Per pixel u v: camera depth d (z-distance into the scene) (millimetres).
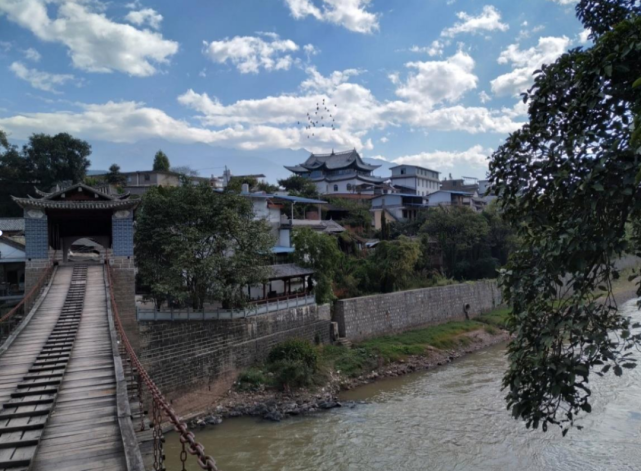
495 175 8883
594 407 24688
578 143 7305
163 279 27141
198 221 28359
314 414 25438
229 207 29453
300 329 34000
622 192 6734
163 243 27484
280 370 28578
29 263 24703
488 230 57312
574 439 21375
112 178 61156
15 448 7906
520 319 8086
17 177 46125
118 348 14258
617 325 7387
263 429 23422
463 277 56031
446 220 57125
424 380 31594
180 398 25578
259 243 28938
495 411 25375
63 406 9898
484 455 20266
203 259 27078
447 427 23375
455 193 79125
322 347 34969
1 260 30391
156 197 28578
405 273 46719
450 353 38062
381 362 34125
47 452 7805
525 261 8352
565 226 7449
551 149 8008
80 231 29969
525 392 7676
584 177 7309
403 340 38719
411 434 22625
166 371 25250
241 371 29078
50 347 14531
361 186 86062
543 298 7719
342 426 23719
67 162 48094
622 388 27234
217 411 25469
